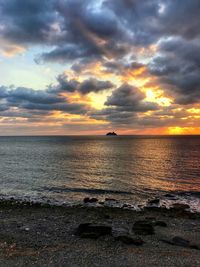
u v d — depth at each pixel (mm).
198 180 47969
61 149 132375
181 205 31578
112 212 27859
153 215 27188
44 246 17266
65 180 47906
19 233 20234
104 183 45344
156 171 58281
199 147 140000
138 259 15078
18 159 83875
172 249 17141
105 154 100812
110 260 14867
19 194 37625
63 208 29250
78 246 17172
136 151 115688
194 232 21969
